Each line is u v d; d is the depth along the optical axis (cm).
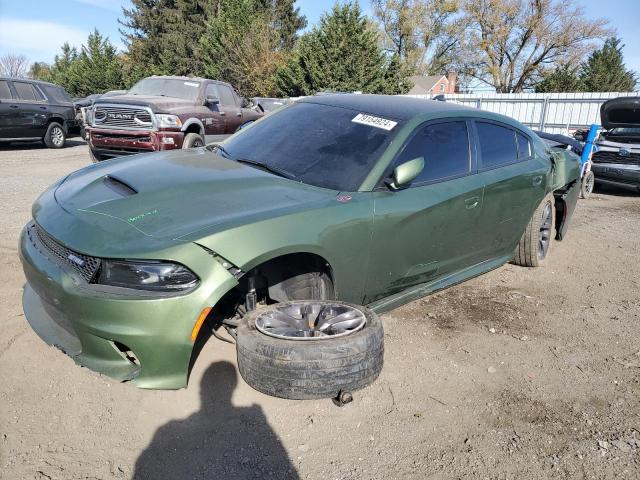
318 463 243
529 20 4469
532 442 267
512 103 1922
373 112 376
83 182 324
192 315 240
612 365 350
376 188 323
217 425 262
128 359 252
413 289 372
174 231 252
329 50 3020
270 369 250
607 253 617
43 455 233
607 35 4372
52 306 264
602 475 247
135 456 238
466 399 301
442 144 377
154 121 950
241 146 387
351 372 256
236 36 3481
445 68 5559
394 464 246
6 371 291
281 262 301
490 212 411
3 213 629
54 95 1479
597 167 1035
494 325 399
